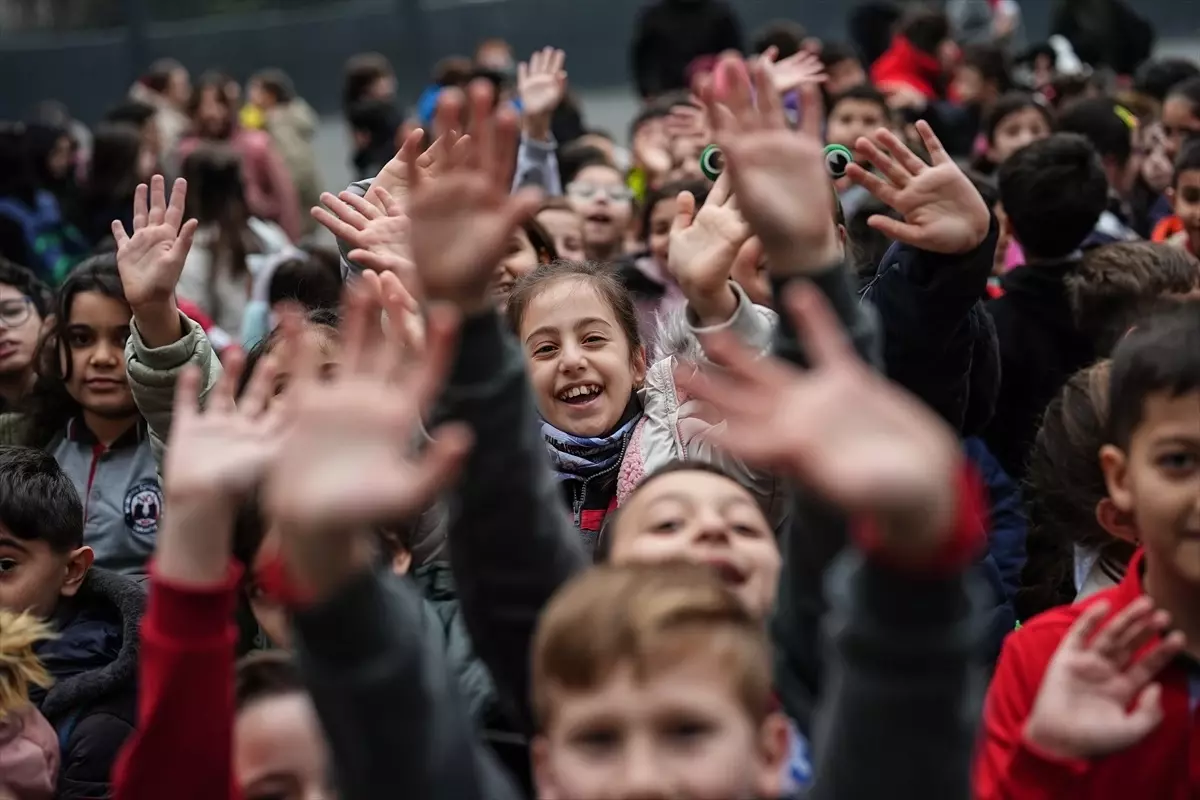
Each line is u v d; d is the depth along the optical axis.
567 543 2.39
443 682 2.02
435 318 1.80
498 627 2.37
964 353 2.99
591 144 8.67
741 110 2.25
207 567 2.14
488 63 17.22
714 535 2.62
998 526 4.64
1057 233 5.45
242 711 2.66
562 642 1.96
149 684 2.18
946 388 2.98
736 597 2.08
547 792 2.04
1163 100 10.48
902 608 1.77
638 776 1.91
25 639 3.26
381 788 1.91
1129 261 4.88
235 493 2.09
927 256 2.90
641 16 14.49
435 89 12.47
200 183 7.98
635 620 1.95
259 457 2.05
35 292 5.88
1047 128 8.72
